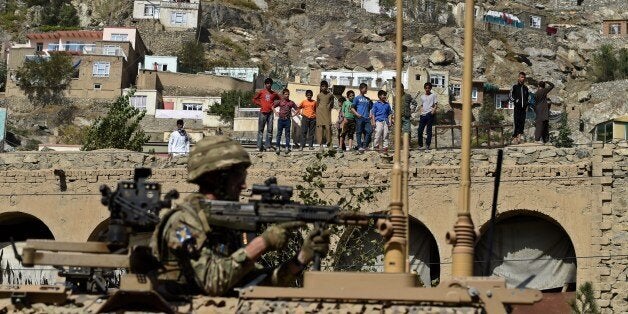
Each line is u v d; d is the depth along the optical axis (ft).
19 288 51.13
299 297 48.70
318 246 52.42
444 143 341.82
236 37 626.64
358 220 52.90
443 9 639.35
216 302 50.29
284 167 177.06
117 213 51.16
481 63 606.96
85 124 511.81
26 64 528.22
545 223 170.91
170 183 177.88
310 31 635.25
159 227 51.52
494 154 172.76
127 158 181.37
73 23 620.08
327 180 172.76
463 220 57.77
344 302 48.60
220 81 528.63
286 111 183.01
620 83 572.92
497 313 48.16
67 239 179.32
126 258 50.60
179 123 188.65
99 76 524.11
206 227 51.62
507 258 170.40
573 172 170.60
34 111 520.83
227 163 54.54
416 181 172.86
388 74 542.16
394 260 54.70
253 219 52.08
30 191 181.27
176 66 559.79
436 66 580.71
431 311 47.88
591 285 150.41
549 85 189.37
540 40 632.79
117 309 49.60
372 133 188.24
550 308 162.40
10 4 631.97
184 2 615.16
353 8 642.22
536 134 187.62
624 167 169.48
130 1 620.49
